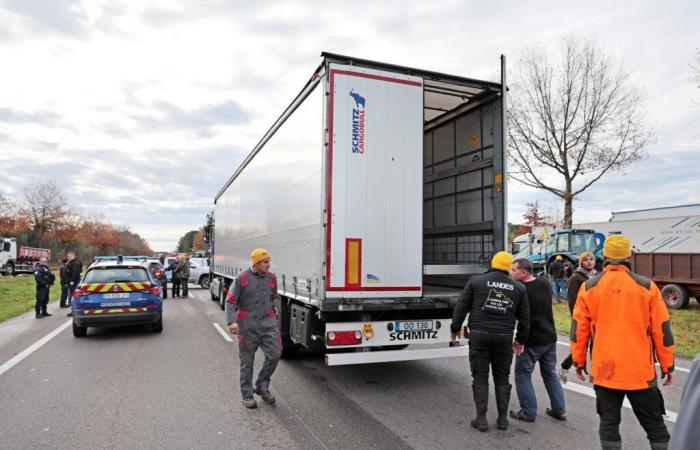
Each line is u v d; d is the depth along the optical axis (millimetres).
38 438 4473
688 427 1633
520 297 4770
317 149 5777
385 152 5773
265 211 8836
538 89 26141
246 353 5445
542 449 4262
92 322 9414
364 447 4277
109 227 87125
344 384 6359
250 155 10539
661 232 20969
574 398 5797
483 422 4699
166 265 27266
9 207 50781
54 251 64188
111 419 4973
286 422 4902
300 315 6320
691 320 12055
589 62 25109
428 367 7340
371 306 5609
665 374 3410
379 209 5707
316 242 5715
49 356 7992
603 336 3477
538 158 26562
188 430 4672
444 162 7906
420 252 5898
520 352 4797
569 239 21109
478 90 6582
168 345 8977
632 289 3426
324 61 5582
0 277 35375
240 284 5469
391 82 5855
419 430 4703
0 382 6383
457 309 4918
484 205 6965
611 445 3449
